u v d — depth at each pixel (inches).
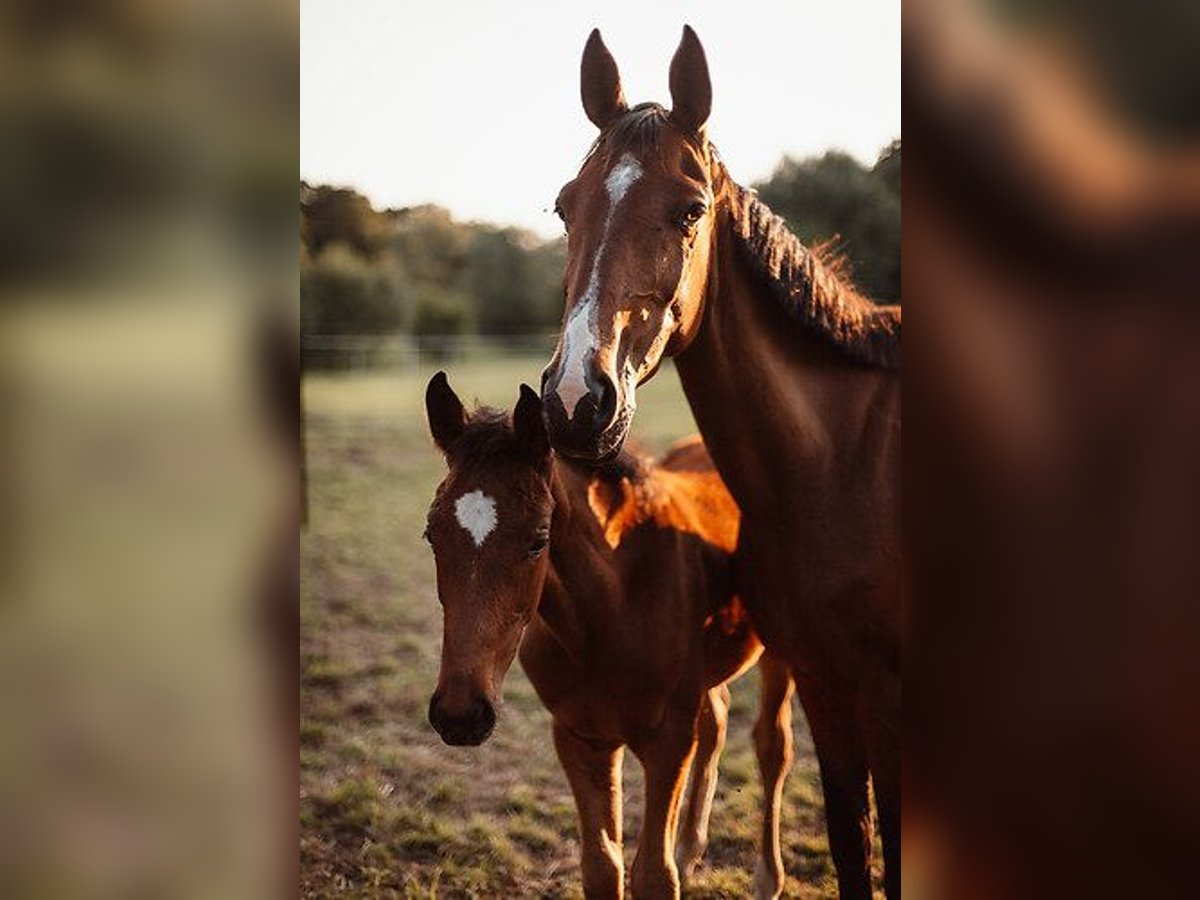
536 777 174.9
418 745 184.9
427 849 152.6
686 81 92.6
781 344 99.8
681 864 147.5
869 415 101.3
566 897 142.0
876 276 863.1
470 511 90.6
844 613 98.0
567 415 81.1
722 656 124.9
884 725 98.4
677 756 109.0
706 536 119.5
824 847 154.7
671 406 576.1
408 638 230.7
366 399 623.2
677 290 88.8
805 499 98.9
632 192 87.7
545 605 102.0
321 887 141.9
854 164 900.0
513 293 1197.7
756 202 100.3
